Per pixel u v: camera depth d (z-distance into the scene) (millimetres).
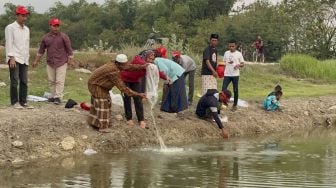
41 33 82000
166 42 23266
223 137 14367
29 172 10078
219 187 9188
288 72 27688
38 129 11805
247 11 56594
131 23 83750
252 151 12547
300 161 11438
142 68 12664
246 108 16984
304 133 15844
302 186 9305
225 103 14891
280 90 17547
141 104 13180
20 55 12695
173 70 13961
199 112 14812
